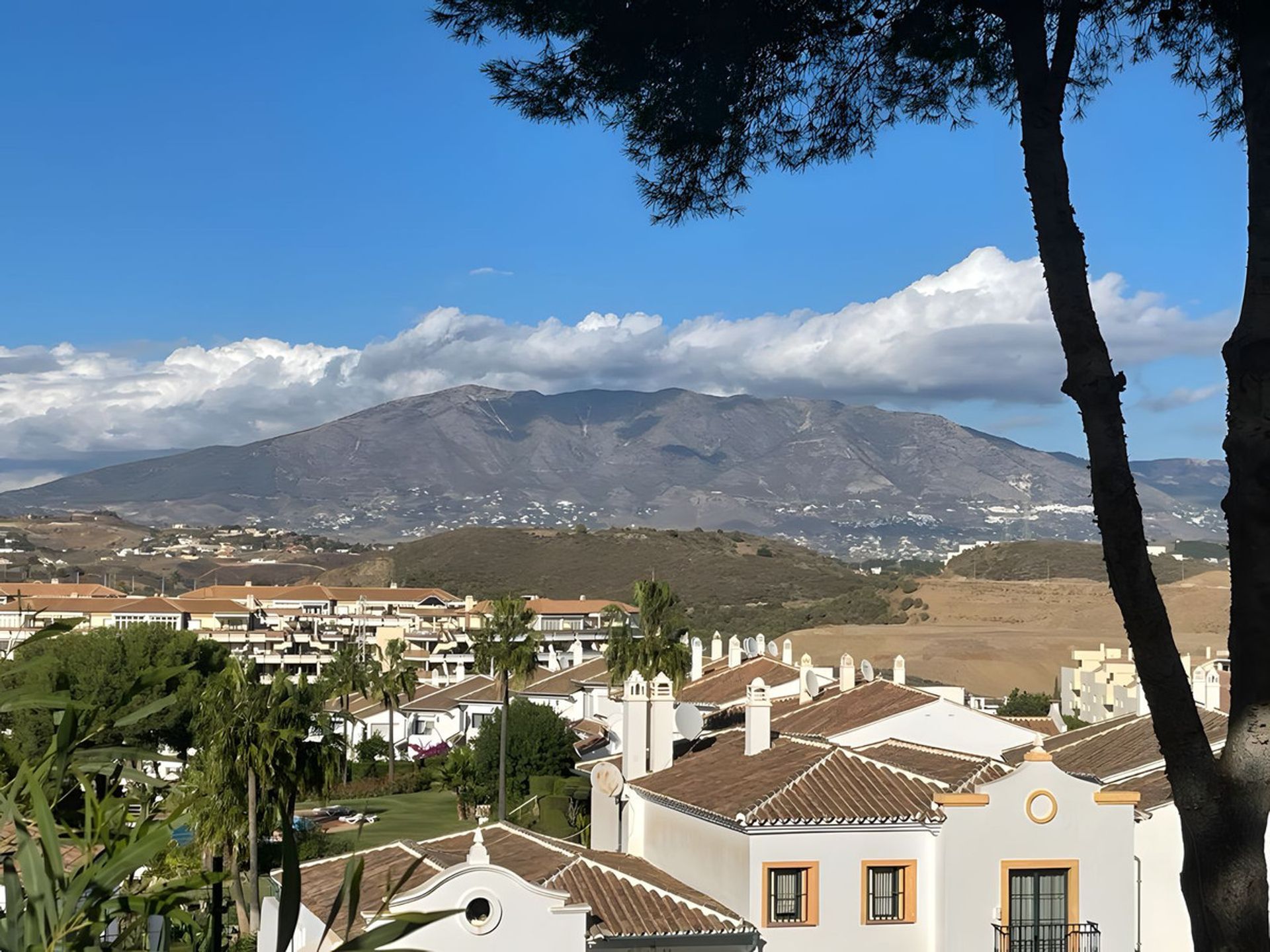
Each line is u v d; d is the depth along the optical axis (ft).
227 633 568.41
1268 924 34.35
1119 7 47.93
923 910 98.99
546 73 48.73
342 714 343.67
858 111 50.34
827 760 107.76
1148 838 100.89
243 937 144.15
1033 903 97.14
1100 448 35.99
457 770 307.99
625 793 122.52
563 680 352.49
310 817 258.98
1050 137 38.34
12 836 27.78
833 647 568.82
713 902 100.68
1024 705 357.82
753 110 48.93
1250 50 35.45
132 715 27.27
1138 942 99.76
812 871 98.32
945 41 47.96
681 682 221.05
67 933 23.76
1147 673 35.32
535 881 96.94
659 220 50.67
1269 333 33.99
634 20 45.19
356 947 22.95
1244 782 34.22
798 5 45.96
